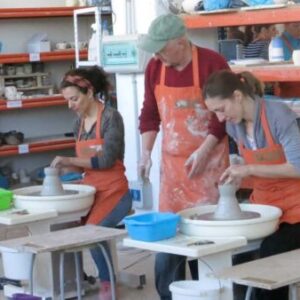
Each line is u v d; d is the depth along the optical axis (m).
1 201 4.35
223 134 4.10
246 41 6.22
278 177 3.53
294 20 5.20
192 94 4.12
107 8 7.09
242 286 3.57
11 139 7.62
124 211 4.62
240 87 3.49
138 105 6.12
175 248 3.24
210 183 4.16
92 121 4.59
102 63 6.19
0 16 7.49
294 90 6.01
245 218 3.48
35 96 7.68
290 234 3.51
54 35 8.26
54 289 4.40
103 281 4.60
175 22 3.96
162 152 4.32
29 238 3.92
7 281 4.73
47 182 4.45
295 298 3.05
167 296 4.04
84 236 3.90
